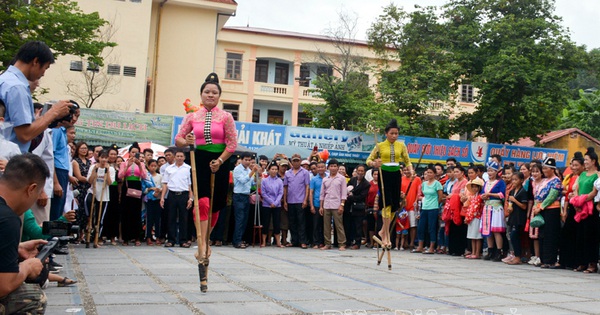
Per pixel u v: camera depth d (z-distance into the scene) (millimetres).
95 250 10336
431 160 22625
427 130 25625
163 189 11992
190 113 6211
